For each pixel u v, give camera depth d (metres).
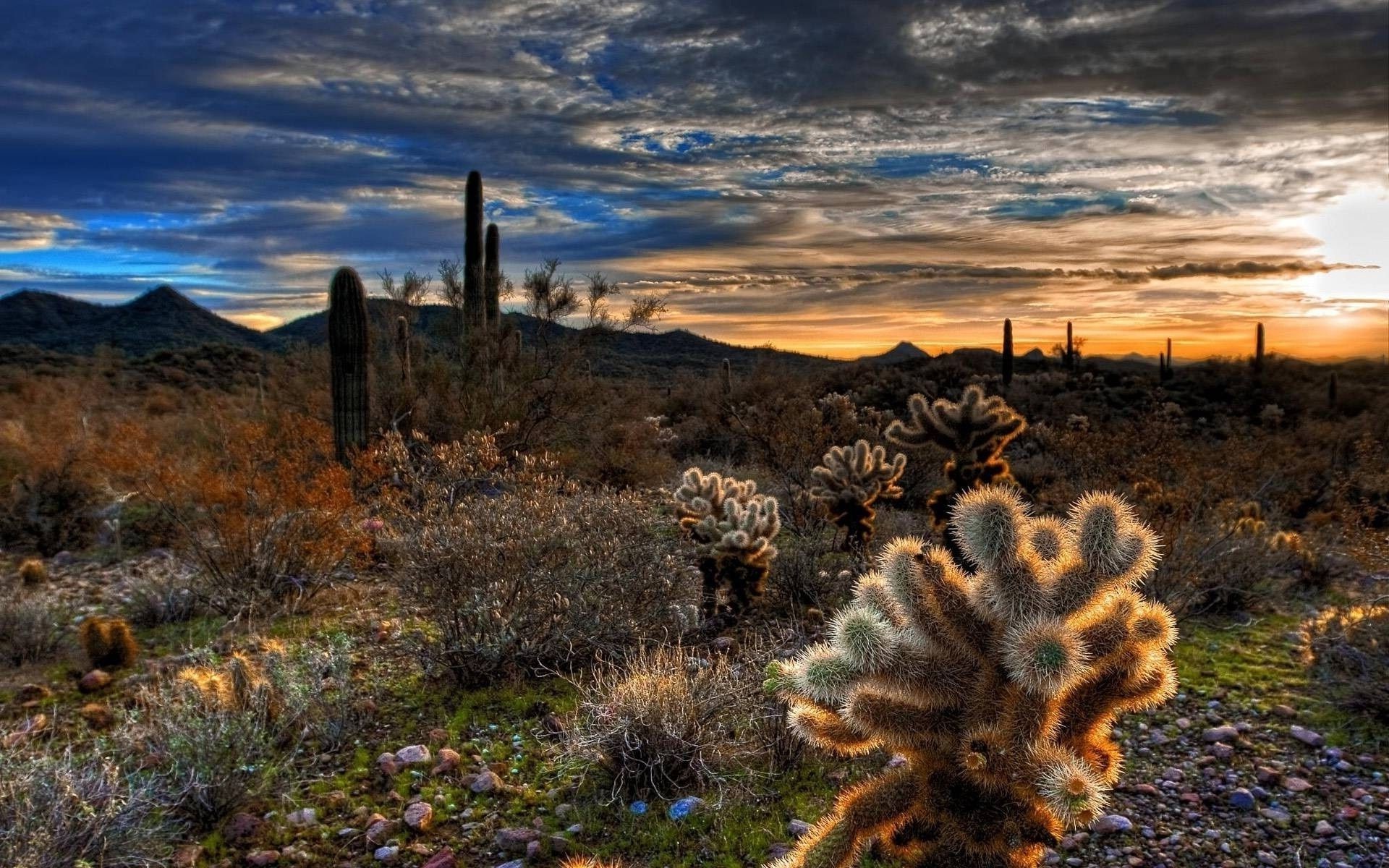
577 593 5.73
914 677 2.63
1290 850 3.71
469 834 3.92
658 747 4.28
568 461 12.91
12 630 6.08
